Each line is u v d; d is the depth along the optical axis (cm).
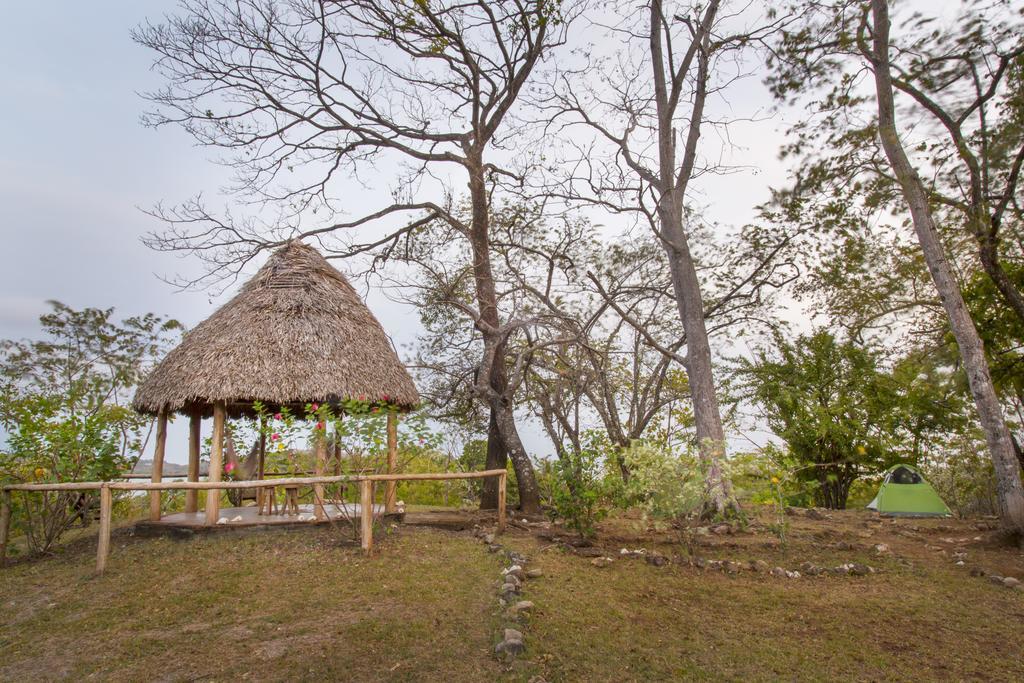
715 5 1376
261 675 500
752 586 762
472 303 1623
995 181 1266
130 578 767
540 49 1477
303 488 1287
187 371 968
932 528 1182
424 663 519
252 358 964
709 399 1294
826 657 554
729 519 1105
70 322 1991
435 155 1500
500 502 1041
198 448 1129
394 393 1059
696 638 593
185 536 941
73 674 516
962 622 646
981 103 1223
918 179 1137
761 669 526
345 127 1498
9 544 957
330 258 1505
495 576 756
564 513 996
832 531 1094
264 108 1467
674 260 1373
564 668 515
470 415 1680
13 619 661
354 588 706
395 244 1577
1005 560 909
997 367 1439
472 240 1490
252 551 857
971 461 1592
